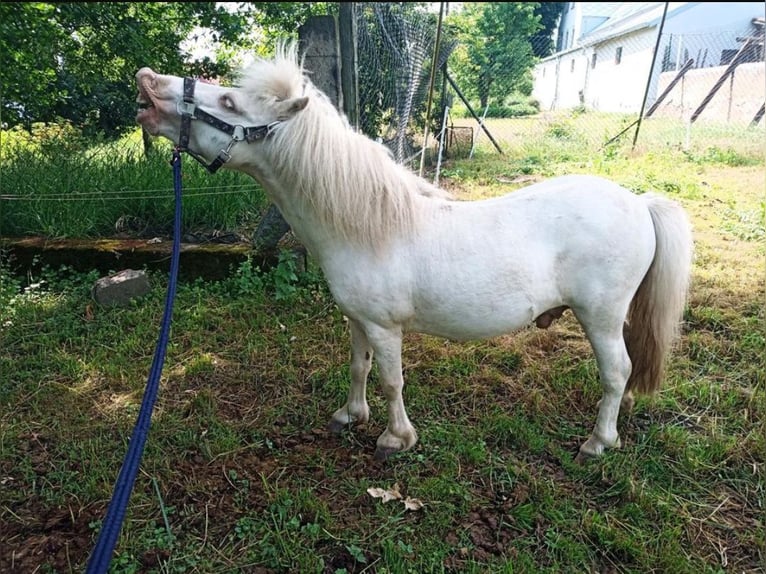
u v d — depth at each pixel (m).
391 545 1.71
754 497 1.95
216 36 5.84
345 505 1.92
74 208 4.10
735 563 1.70
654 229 2.00
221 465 2.11
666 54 13.30
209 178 4.52
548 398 2.53
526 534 1.80
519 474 2.04
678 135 8.93
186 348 2.97
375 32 4.91
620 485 1.96
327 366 2.78
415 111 6.40
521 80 17.34
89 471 2.07
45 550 1.74
